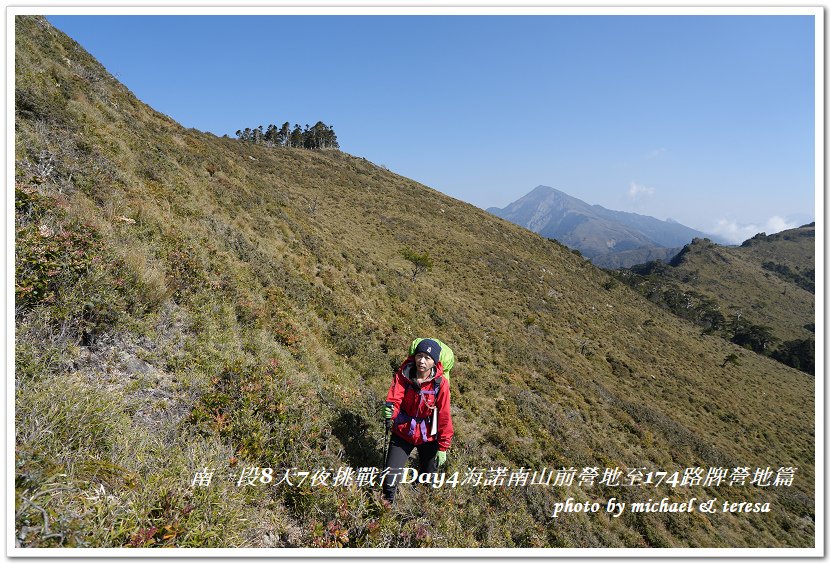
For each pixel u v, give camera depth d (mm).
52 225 4707
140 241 6891
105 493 2584
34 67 11203
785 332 132875
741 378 54188
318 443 4570
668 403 33469
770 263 199125
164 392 4188
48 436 2633
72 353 3738
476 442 11000
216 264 8992
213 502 2891
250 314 7664
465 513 5480
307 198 55000
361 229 50156
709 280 173125
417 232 56281
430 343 3938
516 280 51094
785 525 17656
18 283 3600
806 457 32844
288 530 3434
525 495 8844
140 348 4574
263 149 76625
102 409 3092
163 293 5582
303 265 16500
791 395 55344
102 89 16125
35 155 6664
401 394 4035
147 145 14203
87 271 4352
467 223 70375
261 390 4664
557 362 28344
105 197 7484
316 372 7582
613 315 56688
